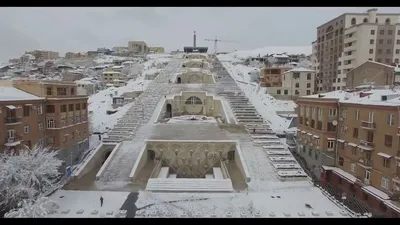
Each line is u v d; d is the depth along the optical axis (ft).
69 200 103.14
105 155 154.10
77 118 159.74
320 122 137.69
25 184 99.55
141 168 136.87
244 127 184.14
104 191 111.45
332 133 132.87
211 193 110.63
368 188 105.91
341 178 122.11
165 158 150.41
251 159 136.77
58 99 138.31
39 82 137.59
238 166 140.26
